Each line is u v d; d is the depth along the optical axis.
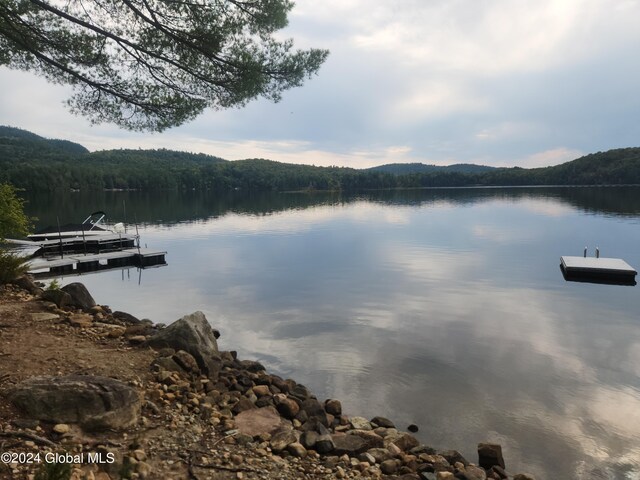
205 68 9.88
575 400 7.85
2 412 4.12
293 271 21.12
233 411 5.74
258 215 55.97
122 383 4.84
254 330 11.97
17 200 10.86
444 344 10.77
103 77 9.84
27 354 5.70
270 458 4.66
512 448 6.36
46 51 9.61
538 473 5.79
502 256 25.41
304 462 4.81
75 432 4.16
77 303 9.38
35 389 4.34
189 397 5.65
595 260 21.41
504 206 67.69
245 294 16.42
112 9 9.27
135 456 4.03
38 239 26.70
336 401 7.10
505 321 12.81
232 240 33.22
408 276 19.75
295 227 42.41
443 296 15.95
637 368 9.34
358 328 12.09
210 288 17.56
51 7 8.23
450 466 5.41
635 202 68.81
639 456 6.18
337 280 18.91
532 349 10.48
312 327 12.20
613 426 6.97
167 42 9.51
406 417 7.20
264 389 6.78
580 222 43.31
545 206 65.44
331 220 49.44
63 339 6.61
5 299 8.59
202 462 4.25
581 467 5.92
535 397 7.96
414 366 9.35
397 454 5.55
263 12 9.56
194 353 6.87
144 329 7.68
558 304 14.88
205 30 9.24
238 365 8.16
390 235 35.91
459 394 8.05
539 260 23.98
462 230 39.06
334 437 5.58
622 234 34.25
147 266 22.83
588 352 10.30
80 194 106.94
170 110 10.34
